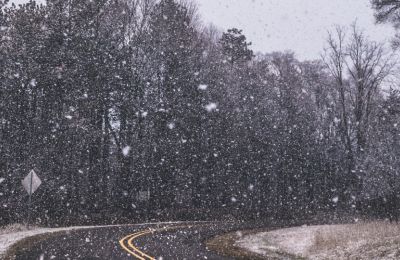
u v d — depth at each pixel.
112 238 20.48
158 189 40.44
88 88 34.09
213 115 42.53
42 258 13.54
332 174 52.06
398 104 31.91
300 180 52.97
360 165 37.91
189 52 41.34
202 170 44.62
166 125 38.69
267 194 51.06
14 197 28.72
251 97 46.66
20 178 28.80
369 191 33.81
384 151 33.19
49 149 31.14
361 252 15.79
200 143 42.25
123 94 37.00
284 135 51.12
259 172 49.28
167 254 15.49
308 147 52.66
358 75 45.72
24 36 31.55
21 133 32.00
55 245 17.14
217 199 46.16
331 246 18.16
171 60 39.75
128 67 38.03
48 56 32.34
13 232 22.36
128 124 38.06
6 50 30.88
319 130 54.34
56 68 32.44
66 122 32.19
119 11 39.16
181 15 42.03
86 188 34.06
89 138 33.16
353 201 38.94
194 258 14.77
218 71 44.62
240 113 46.81
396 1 21.81
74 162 32.66
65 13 34.41
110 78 35.78
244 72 49.12
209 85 42.44
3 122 31.08
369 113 43.78
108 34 38.19
